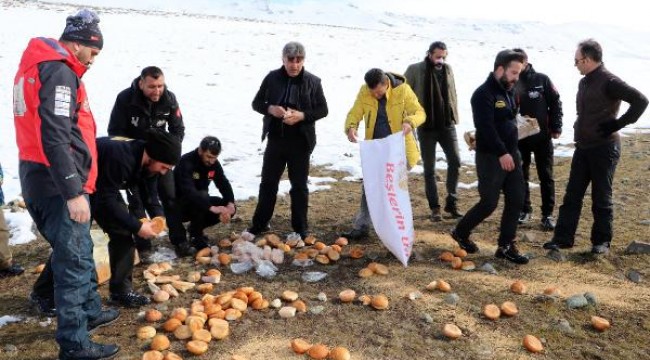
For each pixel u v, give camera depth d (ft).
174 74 63.98
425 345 11.83
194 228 17.33
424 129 19.93
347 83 64.18
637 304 13.61
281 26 133.90
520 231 19.31
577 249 17.33
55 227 10.23
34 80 9.54
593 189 16.74
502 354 11.48
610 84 15.48
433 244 17.90
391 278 15.12
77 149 10.20
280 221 20.44
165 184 16.03
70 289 10.43
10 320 12.77
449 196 20.75
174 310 12.88
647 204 22.24
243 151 33.22
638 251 16.81
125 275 13.43
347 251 17.26
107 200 12.18
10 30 84.64
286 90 17.24
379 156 16.02
